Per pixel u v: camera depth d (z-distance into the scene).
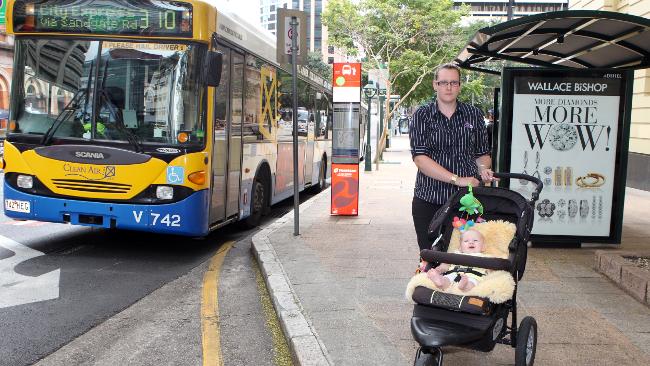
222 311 5.96
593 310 5.48
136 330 5.36
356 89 11.09
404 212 11.84
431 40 30.33
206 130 7.77
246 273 7.48
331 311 5.44
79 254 8.16
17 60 7.99
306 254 7.78
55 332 5.20
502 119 8.14
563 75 8.04
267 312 5.94
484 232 4.21
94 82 7.73
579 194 8.13
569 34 7.41
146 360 4.70
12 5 7.91
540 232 8.20
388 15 29.72
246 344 5.09
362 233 9.38
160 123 7.66
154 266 7.70
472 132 4.78
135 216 7.56
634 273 5.91
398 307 5.57
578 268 7.07
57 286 6.60
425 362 3.59
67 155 7.66
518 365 3.87
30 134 7.83
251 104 9.80
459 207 4.50
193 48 7.72
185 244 9.19
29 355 4.69
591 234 8.17
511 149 8.17
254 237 8.94
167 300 6.29
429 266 4.05
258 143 10.25
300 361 4.30
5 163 7.93
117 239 9.27
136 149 7.59
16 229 9.71
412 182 18.84
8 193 7.91
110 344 5.02
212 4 7.96
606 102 8.02
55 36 7.83
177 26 7.66
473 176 4.82
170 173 7.57
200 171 7.70
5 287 6.51
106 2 7.70
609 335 4.84
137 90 7.69
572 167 8.12
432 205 4.87
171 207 7.55
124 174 7.54
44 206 7.75
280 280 6.47
